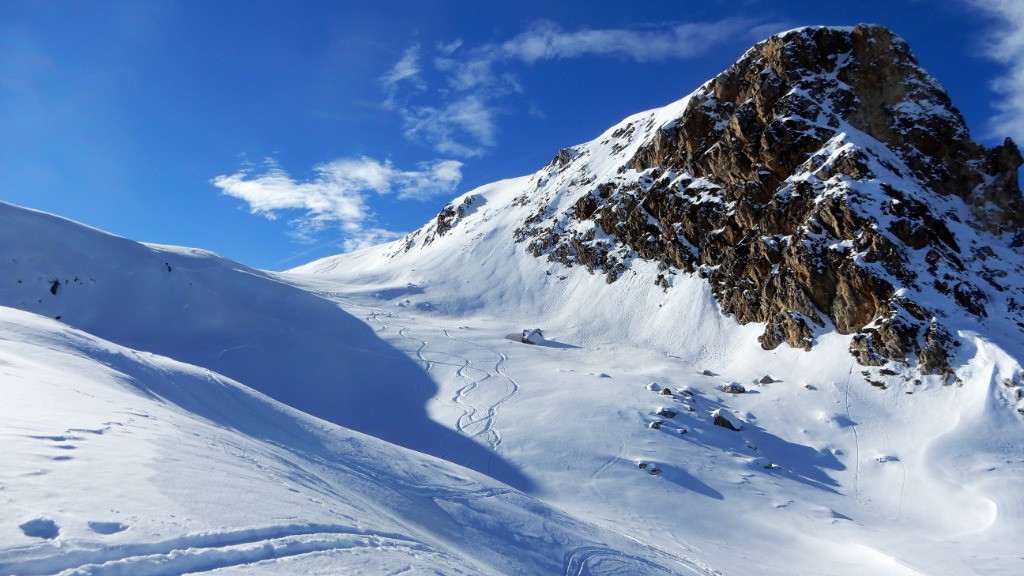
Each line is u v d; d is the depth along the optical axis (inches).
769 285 1989.4
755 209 2185.0
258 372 1717.5
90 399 407.2
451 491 668.7
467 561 410.0
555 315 2696.9
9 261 1717.5
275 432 651.5
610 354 2178.9
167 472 290.4
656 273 2544.3
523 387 1684.3
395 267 3671.3
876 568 853.2
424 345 2110.0
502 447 1289.4
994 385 1344.7
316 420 788.6
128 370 649.0
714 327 2154.3
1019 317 1566.2
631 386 1665.8
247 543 239.6
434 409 1540.4
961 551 916.6
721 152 2404.0
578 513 987.3
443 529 537.3
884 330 1588.3
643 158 2933.1
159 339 1797.5
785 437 1450.5
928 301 1588.3
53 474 240.8
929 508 1133.1
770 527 1028.5
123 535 206.1
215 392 721.6
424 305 2903.5
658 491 1130.0
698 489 1160.2
